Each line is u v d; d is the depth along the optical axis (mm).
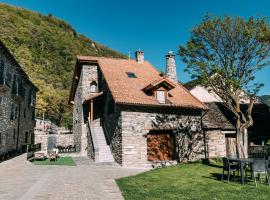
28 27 81438
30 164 20234
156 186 12133
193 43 18828
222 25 18016
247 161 12508
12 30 74125
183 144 22516
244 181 13195
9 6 93938
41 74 63625
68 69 75312
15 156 25469
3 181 13469
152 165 20953
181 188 11719
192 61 18734
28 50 70688
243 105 28984
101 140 24469
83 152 27469
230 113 26312
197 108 22891
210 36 18266
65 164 20422
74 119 33625
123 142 20391
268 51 17828
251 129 25891
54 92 54781
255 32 17359
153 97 22328
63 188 11734
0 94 22438
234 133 24438
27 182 13070
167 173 15719
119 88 22328
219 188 11695
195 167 17922
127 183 12781
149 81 25328
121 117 20703
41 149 30734
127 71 26562
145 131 21172
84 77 28906
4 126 23922
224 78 18125
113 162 21672
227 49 18172
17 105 28531
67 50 85875
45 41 81812
